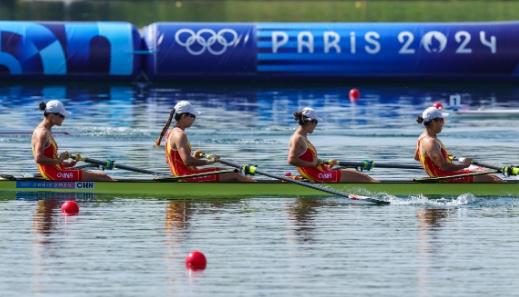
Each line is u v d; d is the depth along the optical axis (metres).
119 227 81.25
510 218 85.56
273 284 66.81
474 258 73.31
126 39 177.12
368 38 180.00
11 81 174.88
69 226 81.44
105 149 118.75
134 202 90.62
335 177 94.19
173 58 177.50
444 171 93.69
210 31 179.50
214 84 179.25
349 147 121.44
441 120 93.94
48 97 159.12
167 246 75.69
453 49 180.12
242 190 93.44
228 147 120.75
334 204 90.81
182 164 93.19
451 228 81.94
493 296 64.88
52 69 174.25
